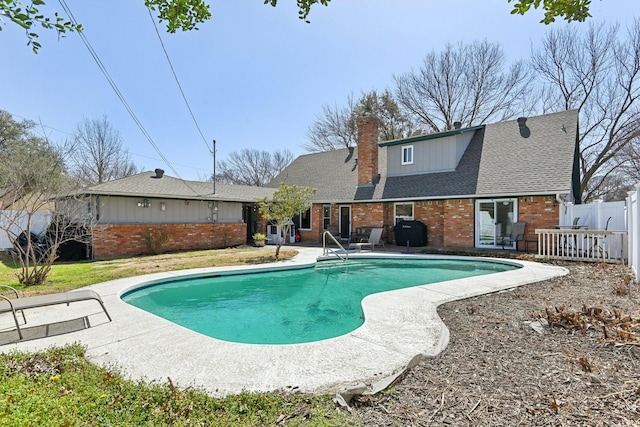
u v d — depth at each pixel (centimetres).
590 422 232
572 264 990
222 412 247
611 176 2183
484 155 1489
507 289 683
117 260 1169
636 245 728
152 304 725
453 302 582
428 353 361
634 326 404
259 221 1923
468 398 267
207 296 791
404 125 2802
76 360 341
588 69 2052
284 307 700
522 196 1249
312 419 238
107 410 239
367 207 1727
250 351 380
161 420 229
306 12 229
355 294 809
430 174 1583
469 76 2520
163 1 244
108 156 2948
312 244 1766
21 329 464
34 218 1301
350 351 374
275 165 4044
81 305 589
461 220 1430
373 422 237
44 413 228
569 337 400
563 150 1287
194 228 1536
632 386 280
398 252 1343
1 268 1008
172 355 371
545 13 191
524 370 315
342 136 3073
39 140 2308
